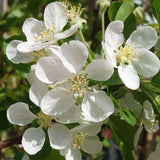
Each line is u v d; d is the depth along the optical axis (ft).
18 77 1.48
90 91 0.67
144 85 0.72
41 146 0.69
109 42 0.68
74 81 0.66
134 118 0.67
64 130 0.69
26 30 0.71
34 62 0.72
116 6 0.78
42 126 0.70
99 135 0.80
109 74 0.64
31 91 0.64
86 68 0.65
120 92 0.73
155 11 0.81
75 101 0.66
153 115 0.72
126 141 0.72
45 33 0.70
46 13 0.72
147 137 1.34
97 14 1.21
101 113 0.65
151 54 0.69
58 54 0.61
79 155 0.74
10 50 0.71
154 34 0.70
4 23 1.28
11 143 0.76
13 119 0.69
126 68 0.68
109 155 1.64
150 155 0.77
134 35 0.71
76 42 0.63
